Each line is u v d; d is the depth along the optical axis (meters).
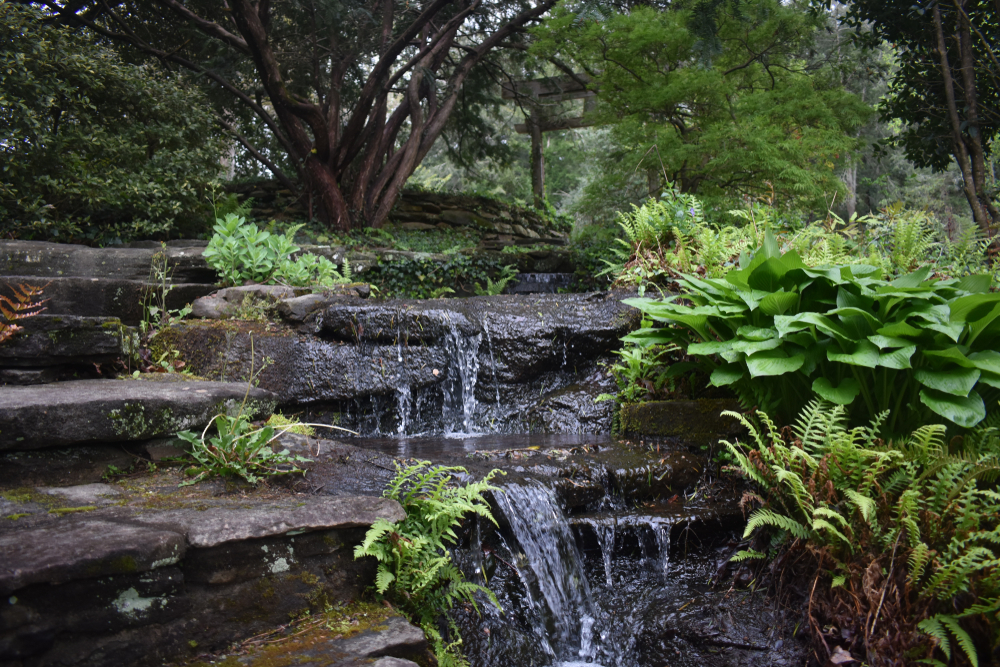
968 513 2.54
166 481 2.71
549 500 3.21
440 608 2.57
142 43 11.70
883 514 2.72
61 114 7.60
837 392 3.23
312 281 6.34
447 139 17.30
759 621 2.87
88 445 2.72
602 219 13.22
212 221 8.59
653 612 3.00
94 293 4.51
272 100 10.86
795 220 7.29
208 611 2.00
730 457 3.78
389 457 3.40
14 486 2.49
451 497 2.74
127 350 3.84
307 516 2.26
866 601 2.59
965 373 3.02
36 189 6.88
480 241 14.45
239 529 2.10
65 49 7.31
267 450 2.89
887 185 21.88
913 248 4.99
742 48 11.63
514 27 12.77
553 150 27.59
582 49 11.06
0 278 4.09
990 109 9.35
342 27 11.47
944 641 2.31
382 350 5.09
